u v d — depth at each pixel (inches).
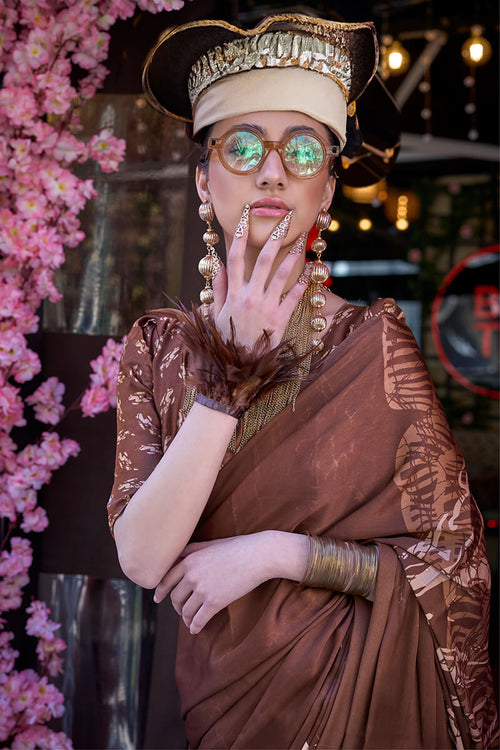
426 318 281.7
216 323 45.9
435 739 46.8
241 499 47.9
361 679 45.3
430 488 47.4
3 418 79.2
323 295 50.8
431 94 208.5
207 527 48.9
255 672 46.6
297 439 47.6
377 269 286.7
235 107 47.6
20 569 78.7
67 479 83.3
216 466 44.3
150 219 82.7
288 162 47.0
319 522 47.4
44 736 79.5
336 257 287.4
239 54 47.3
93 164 83.4
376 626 45.5
